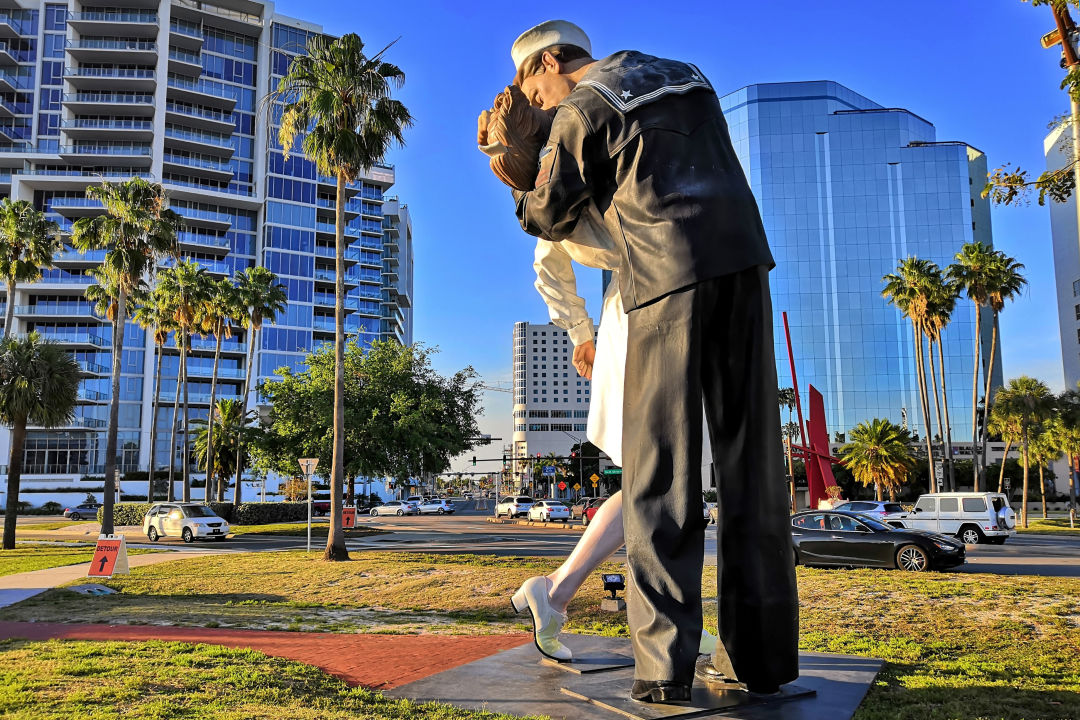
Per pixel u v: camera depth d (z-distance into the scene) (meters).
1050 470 76.38
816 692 5.32
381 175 104.38
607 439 5.75
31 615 11.55
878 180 95.94
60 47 85.44
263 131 89.25
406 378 36.06
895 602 10.75
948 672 6.66
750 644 4.89
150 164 82.56
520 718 4.75
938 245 94.19
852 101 100.25
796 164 96.88
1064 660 7.48
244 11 92.56
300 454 35.25
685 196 4.82
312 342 88.12
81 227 29.55
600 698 4.96
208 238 84.00
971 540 25.59
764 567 4.88
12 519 27.55
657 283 4.79
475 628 10.31
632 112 5.03
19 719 4.93
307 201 90.50
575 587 6.17
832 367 93.00
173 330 50.56
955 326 92.12
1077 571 16.62
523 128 5.74
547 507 45.84
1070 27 9.84
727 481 4.93
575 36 6.19
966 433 90.00
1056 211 87.06
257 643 8.70
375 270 102.75
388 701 5.44
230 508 44.81
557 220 5.30
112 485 28.69
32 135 83.50
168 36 85.50
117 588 15.17
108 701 5.46
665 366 4.77
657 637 4.66
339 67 21.59
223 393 83.25
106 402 78.38
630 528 4.85
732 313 4.84
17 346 27.75
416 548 25.08
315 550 23.95
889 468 55.97
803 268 95.06
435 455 35.06
